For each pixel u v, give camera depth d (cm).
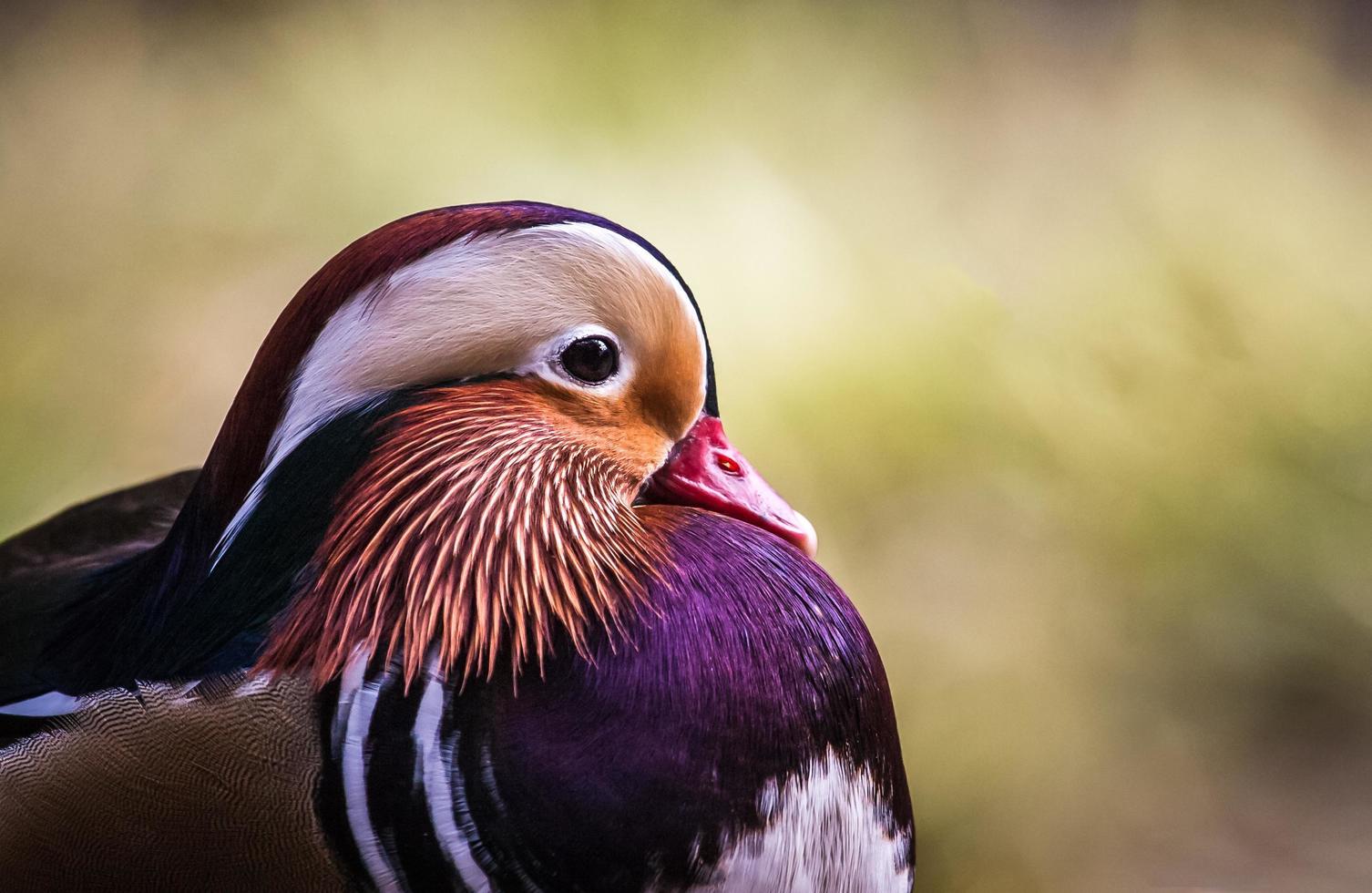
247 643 260
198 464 375
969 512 358
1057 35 504
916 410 368
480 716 260
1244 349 393
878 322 387
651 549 262
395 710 260
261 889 260
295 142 445
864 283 397
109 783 260
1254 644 347
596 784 259
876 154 442
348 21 473
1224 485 367
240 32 489
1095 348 391
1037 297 403
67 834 261
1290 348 395
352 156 435
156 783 260
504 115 430
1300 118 476
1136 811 318
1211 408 380
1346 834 317
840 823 262
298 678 260
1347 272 418
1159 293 403
